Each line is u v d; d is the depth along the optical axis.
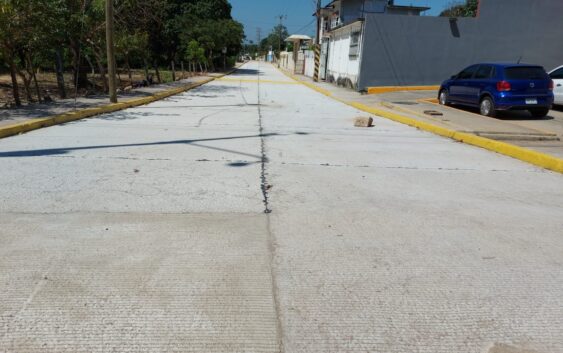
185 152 7.12
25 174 5.50
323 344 2.51
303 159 6.95
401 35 21.14
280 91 22.31
